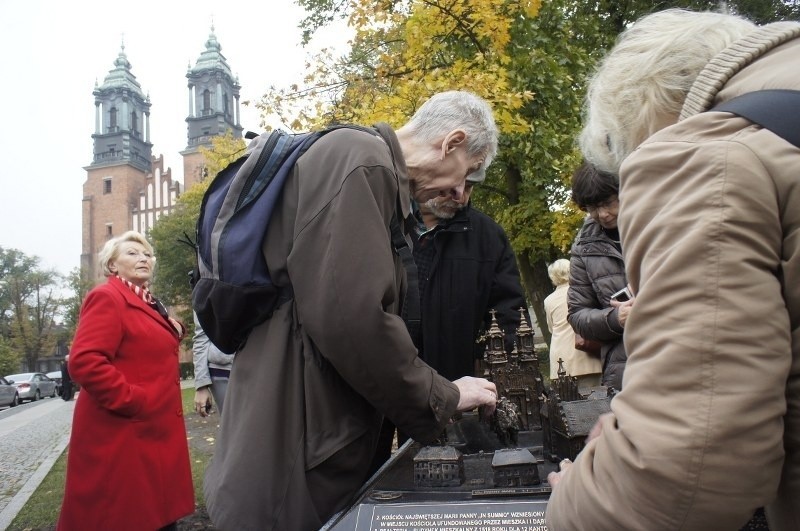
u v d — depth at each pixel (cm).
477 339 256
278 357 145
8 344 4803
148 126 7950
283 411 144
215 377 380
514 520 120
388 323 133
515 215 927
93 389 252
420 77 612
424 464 144
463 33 685
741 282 75
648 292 80
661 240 81
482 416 218
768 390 73
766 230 77
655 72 99
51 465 651
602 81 108
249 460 140
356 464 149
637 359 81
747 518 74
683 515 74
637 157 89
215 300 147
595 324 244
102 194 6594
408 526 122
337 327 132
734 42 93
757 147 79
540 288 1106
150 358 275
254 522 137
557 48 873
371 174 141
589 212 248
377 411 157
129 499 259
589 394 181
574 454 149
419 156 171
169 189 6431
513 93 591
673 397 75
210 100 7356
